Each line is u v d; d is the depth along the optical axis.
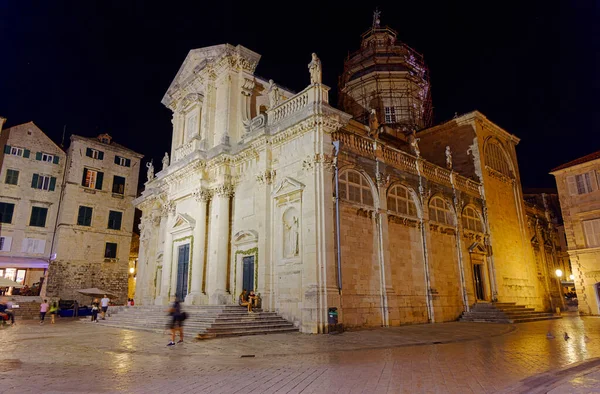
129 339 16.58
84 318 30.78
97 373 9.41
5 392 7.54
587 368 9.27
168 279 29.16
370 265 22.38
